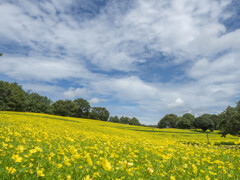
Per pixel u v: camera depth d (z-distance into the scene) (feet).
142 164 12.64
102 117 341.00
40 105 252.62
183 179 10.50
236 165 15.24
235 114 57.52
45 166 9.37
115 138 30.04
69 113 285.43
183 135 117.60
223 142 48.60
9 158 9.51
